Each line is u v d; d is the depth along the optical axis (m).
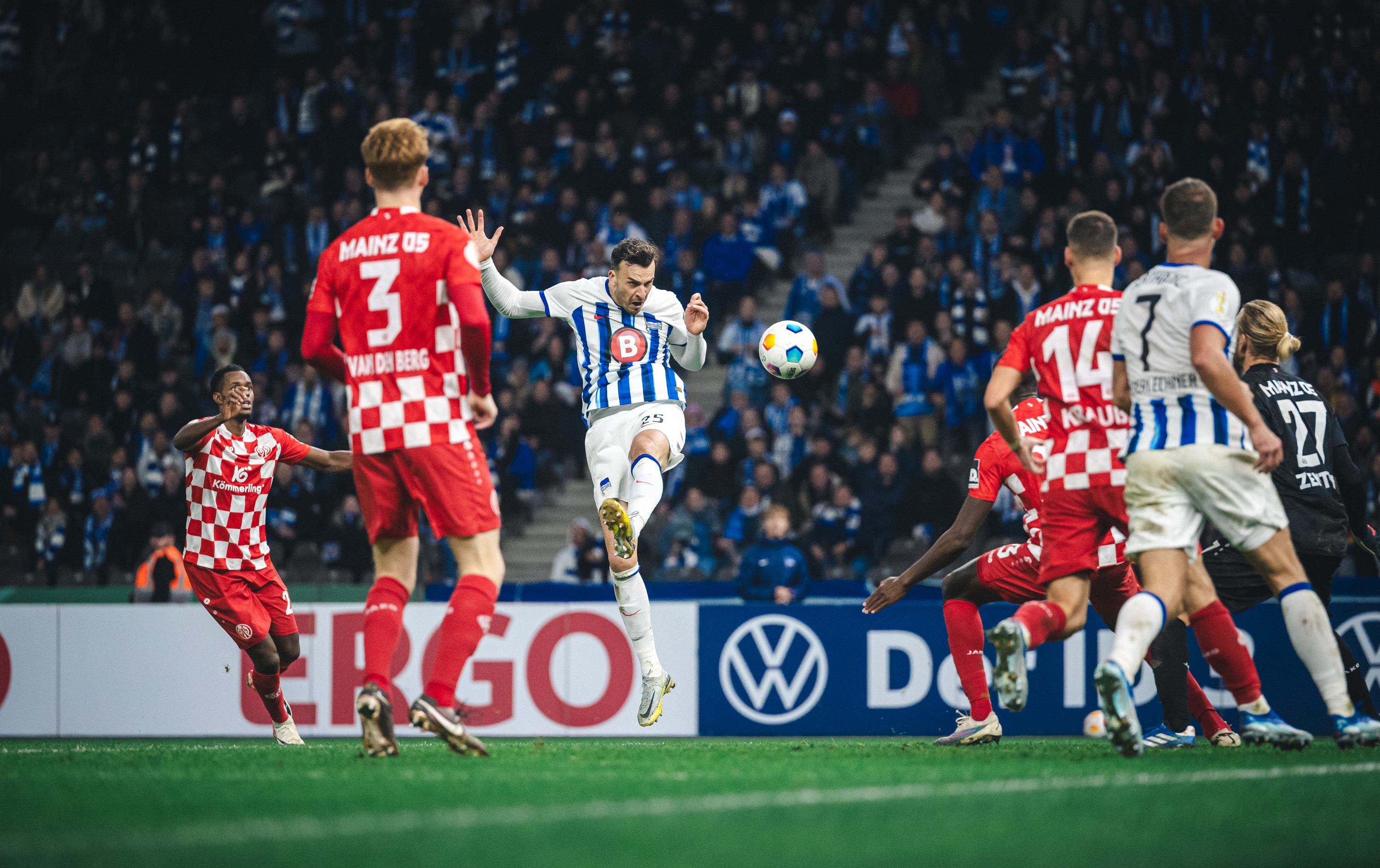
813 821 8.00
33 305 41.47
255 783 9.81
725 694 23.59
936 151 41.44
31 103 48.41
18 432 39.06
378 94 44.16
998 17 46.50
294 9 47.19
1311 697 22.27
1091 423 12.50
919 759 12.38
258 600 17.44
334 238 40.97
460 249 11.36
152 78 47.09
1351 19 42.59
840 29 44.31
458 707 23.69
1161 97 40.47
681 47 44.09
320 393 36.34
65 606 24.81
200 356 39.41
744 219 39.03
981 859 6.85
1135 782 10.09
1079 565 12.57
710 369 38.31
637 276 14.59
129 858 6.62
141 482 35.50
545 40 45.47
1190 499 11.58
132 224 43.06
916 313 35.31
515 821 7.88
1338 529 16.16
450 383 11.45
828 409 34.75
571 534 34.97
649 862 6.58
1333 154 39.28
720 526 32.34
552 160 42.31
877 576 30.11
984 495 15.17
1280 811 8.57
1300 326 35.34
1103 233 12.81
